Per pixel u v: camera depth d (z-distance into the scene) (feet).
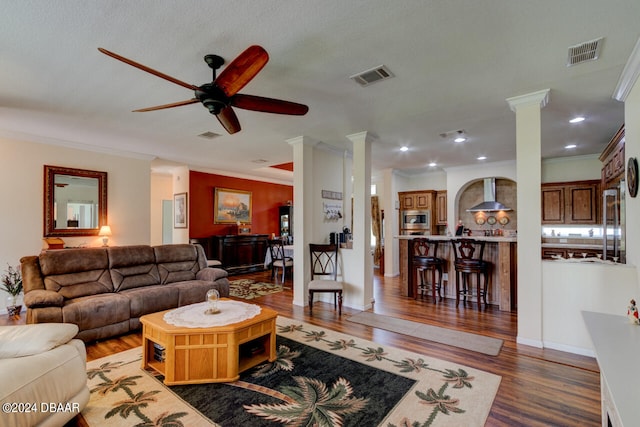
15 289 14.23
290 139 16.43
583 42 7.50
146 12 6.42
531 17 6.57
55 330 6.57
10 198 14.92
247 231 28.12
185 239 24.57
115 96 10.65
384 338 11.56
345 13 6.46
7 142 14.88
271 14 6.49
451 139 16.29
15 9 6.25
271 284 21.45
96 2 6.09
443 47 7.74
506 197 25.02
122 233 18.72
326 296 17.11
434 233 26.63
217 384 8.28
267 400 7.55
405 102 11.30
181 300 13.56
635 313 6.86
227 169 25.85
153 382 8.39
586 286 10.04
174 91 10.30
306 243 16.31
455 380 8.46
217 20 6.70
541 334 10.61
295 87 10.02
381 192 28.58
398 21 6.73
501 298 15.26
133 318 12.10
